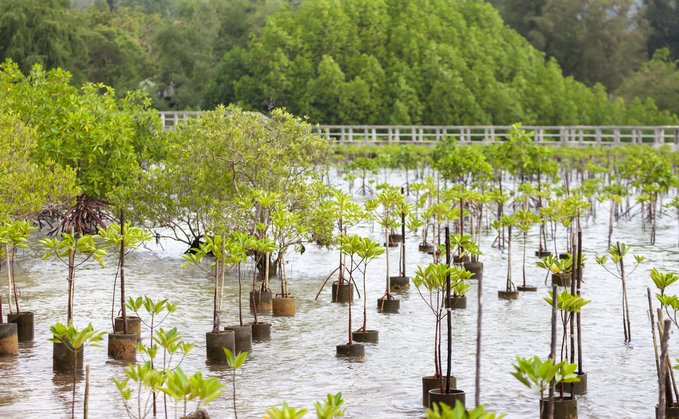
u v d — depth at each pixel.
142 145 20.62
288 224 12.21
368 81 55.97
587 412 7.09
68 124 17.94
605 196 24.02
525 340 9.81
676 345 9.56
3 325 8.80
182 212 16.62
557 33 73.94
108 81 60.78
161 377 5.57
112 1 99.56
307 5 58.03
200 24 66.25
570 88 63.62
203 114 16.11
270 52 56.31
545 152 23.53
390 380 8.03
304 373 8.28
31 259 16.78
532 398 7.46
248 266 16.30
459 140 53.91
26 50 49.47
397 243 18.98
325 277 14.90
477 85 57.47
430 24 58.28
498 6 80.81
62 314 11.09
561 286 13.47
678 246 18.64
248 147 15.45
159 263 16.55
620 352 9.24
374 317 11.27
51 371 8.17
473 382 7.98
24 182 13.69
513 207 25.11
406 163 34.78
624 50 75.19
